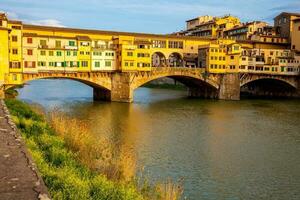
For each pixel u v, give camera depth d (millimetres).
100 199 13188
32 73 76188
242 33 128625
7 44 66875
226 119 62312
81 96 98188
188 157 35781
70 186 13188
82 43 82562
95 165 22469
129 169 22406
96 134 45312
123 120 58281
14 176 11523
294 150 40062
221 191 26500
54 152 19781
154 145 40438
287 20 124125
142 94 113688
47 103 78438
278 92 114812
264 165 33781
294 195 26281
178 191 21203
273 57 109312
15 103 44281
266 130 52375
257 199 25312
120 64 86250
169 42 105562
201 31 138875
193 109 75688
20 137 18109
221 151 38875
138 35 99125
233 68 100812
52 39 78938
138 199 15055
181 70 95125
